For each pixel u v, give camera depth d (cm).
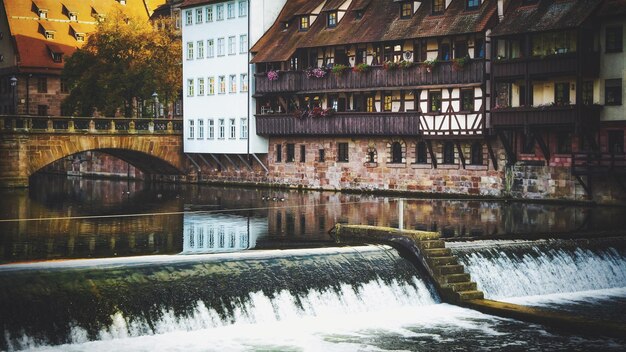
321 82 6359
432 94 5766
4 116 6638
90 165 9050
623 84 4922
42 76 9775
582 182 4969
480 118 5438
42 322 2455
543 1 5244
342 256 3020
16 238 3831
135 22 7838
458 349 2489
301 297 2820
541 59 5047
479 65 5422
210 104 7525
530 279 3238
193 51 7744
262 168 7112
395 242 3234
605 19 4972
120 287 2617
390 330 2666
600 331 2619
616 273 3425
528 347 2508
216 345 2486
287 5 7150
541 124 5059
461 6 5666
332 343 2533
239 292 2747
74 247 3550
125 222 4472
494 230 3928
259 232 4028
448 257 3097
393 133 5931
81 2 10375
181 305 2642
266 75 6769
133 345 2455
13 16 9856
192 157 7788
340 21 6406
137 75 7606
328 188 6531
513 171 5341
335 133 6334
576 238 3516
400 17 5984
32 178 8612
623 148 4953
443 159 5772
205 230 4122
